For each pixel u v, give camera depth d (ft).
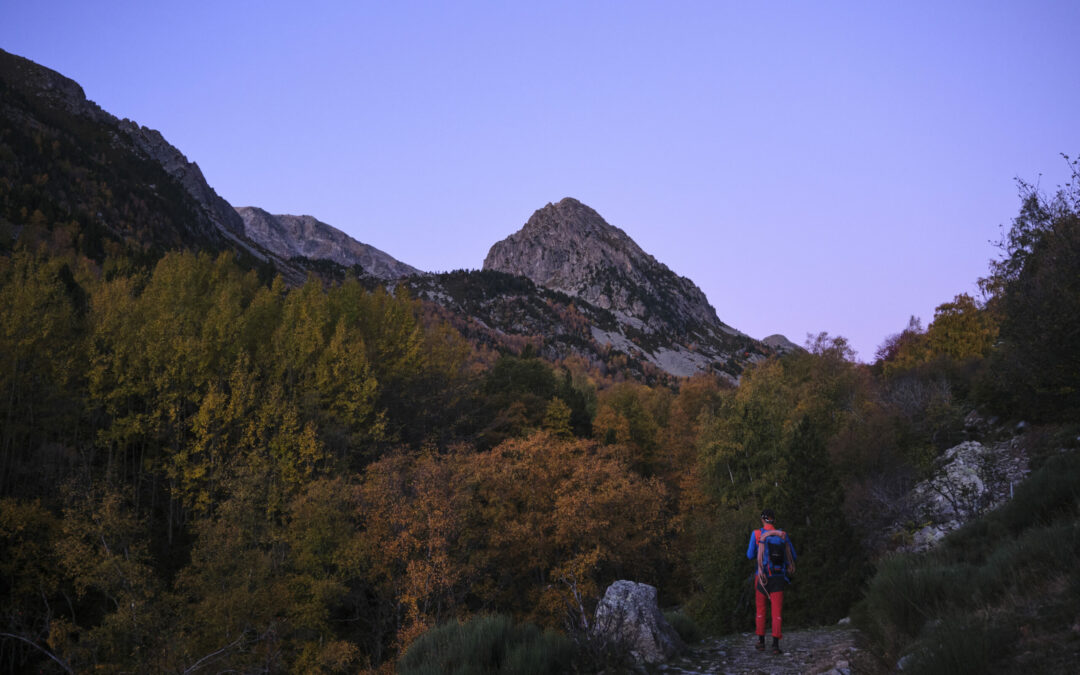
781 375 186.60
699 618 76.64
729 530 98.17
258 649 98.89
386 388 247.29
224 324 223.51
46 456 176.55
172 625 104.17
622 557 138.10
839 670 22.84
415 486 136.46
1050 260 42.09
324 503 135.54
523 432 233.96
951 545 39.01
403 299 349.41
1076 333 39.60
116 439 183.01
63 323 202.39
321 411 201.57
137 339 202.39
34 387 183.73
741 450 133.49
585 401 333.42
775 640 29.63
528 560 136.77
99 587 115.85
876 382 179.73
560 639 29.22
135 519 147.02
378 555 127.54
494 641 28.81
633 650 30.12
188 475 169.99
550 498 144.97
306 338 228.22
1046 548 22.34
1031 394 51.16
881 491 73.92
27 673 111.34
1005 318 46.73
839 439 110.93
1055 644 15.74
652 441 249.55
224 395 186.80
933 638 18.34
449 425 246.68
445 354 297.94
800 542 55.88
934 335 188.96
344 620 132.57
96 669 93.56
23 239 487.20
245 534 130.72
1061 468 36.42
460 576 125.80
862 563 52.54
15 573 125.90
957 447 84.02
